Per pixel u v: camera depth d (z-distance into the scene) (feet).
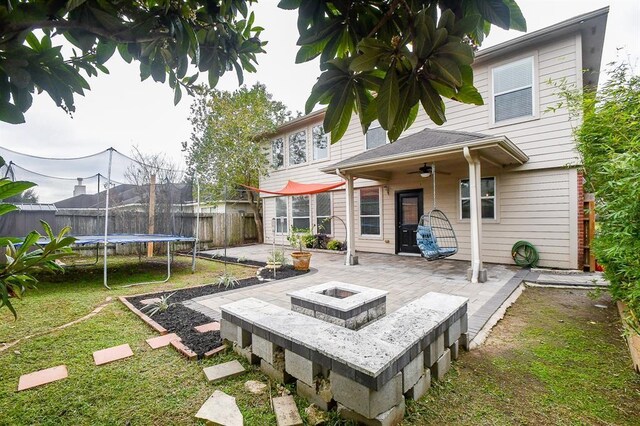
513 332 11.01
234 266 26.58
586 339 10.27
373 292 11.47
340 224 36.14
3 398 6.97
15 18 2.77
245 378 7.84
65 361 8.70
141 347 9.62
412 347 6.57
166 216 26.71
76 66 4.12
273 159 44.34
